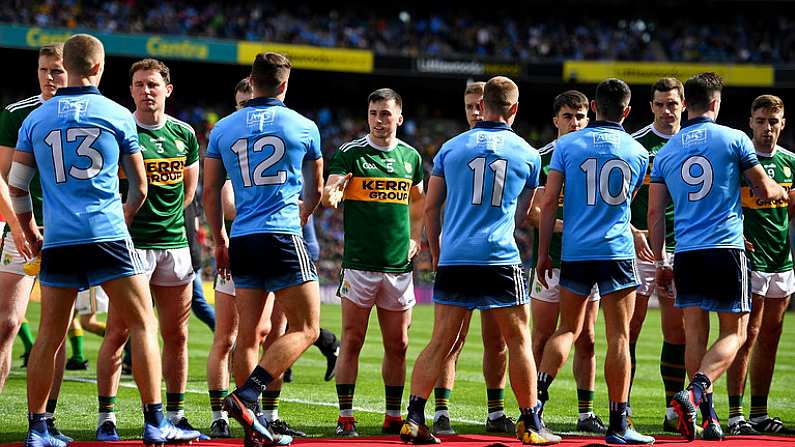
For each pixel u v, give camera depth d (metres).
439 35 143.00
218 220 21.62
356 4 144.75
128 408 27.80
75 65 19.36
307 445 20.98
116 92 136.12
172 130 23.09
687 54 143.12
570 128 26.08
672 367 25.86
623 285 21.78
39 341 19.28
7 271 22.38
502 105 21.70
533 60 133.00
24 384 32.62
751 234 25.47
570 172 22.36
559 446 20.97
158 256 22.47
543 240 22.64
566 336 22.84
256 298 20.83
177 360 22.72
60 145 18.97
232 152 20.72
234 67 130.38
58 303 19.23
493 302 21.06
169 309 22.67
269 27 132.38
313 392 32.78
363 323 24.22
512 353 21.23
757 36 144.12
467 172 21.28
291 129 20.67
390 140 25.11
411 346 53.03
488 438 22.64
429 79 140.88
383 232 24.38
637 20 149.38
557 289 25.86
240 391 19.56
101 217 19.00
